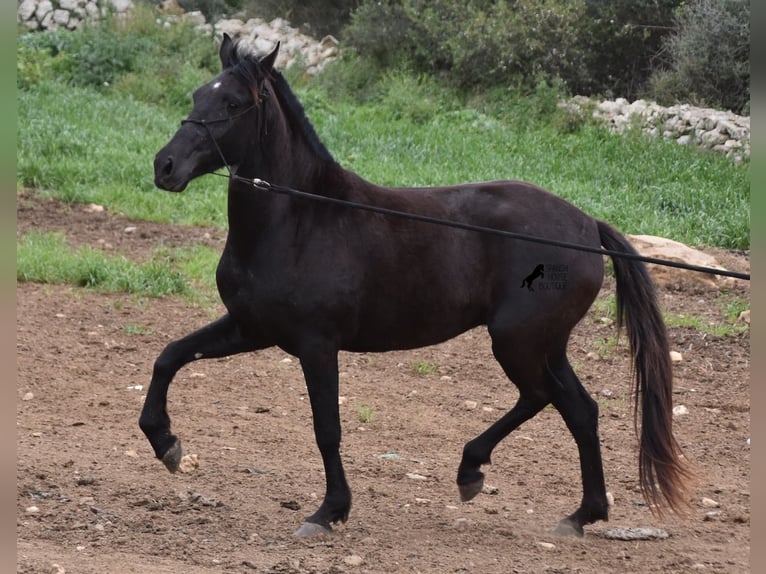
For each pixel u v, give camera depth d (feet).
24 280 49.83
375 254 24.66
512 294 25.64
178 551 22.74
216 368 41.16
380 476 30.17
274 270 24.04
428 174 70.28
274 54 24.13
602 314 48.88
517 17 89.97
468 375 42.04
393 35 94.22
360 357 43.50
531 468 31.86
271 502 27.04
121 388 37.81
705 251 57.98
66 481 27.35
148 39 95.04
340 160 73.20
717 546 25.59
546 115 85.15
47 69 88.02
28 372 38.32
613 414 37.93
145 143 73.61
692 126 81.66
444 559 23.09
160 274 50.06
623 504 29.14
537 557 23.76
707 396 40.29
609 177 73.20
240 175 24.13
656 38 95.66
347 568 21.98
